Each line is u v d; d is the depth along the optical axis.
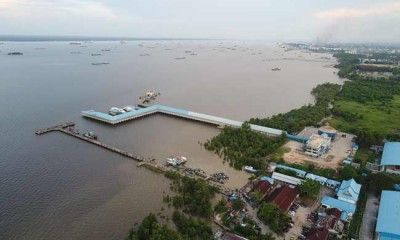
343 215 79.62
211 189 91.56
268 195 89.06
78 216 79.50
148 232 69.56
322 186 97.38
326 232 72.00
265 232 73.69
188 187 90.56
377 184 93.62
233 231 73.94
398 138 133.12
